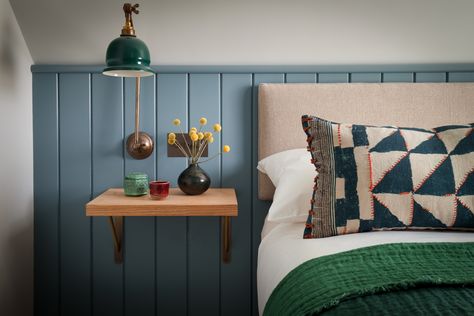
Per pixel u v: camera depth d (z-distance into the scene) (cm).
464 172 126
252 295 190
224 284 190
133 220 189
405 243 104
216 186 188
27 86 181
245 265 190
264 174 182
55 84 185
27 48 181
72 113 186
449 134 134
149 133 186
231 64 187
